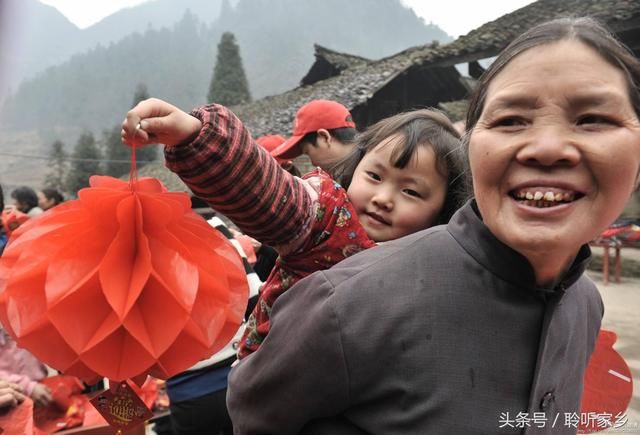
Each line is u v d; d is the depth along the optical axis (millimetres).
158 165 13266
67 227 706
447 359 663
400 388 667
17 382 1635
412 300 684
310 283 744
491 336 677
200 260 740
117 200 698
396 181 1060
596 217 595
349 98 8180
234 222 870
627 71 597
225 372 1688
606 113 576
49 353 693
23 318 672
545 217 592
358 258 780
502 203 630
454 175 1070
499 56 683
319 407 714
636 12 4840
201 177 779
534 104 593
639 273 6230
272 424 755
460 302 682
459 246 723
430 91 9023
